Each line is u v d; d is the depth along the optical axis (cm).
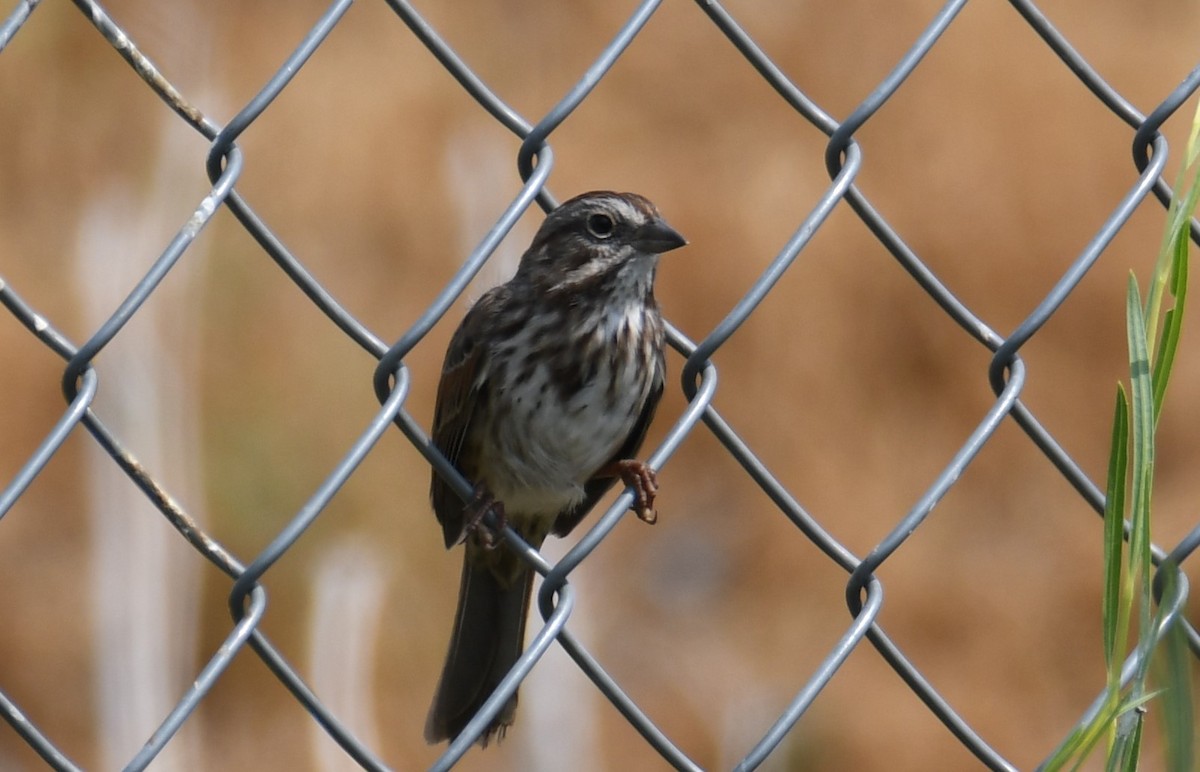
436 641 1232
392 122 1662
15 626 1242
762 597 1473
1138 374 416
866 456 1571
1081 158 1717
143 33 1495
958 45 1802
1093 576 1506
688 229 1667
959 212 1697
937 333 1625
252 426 1266
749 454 474
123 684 1060
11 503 388
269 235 426
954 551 1521
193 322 1211
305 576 1211
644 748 1321
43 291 1405
